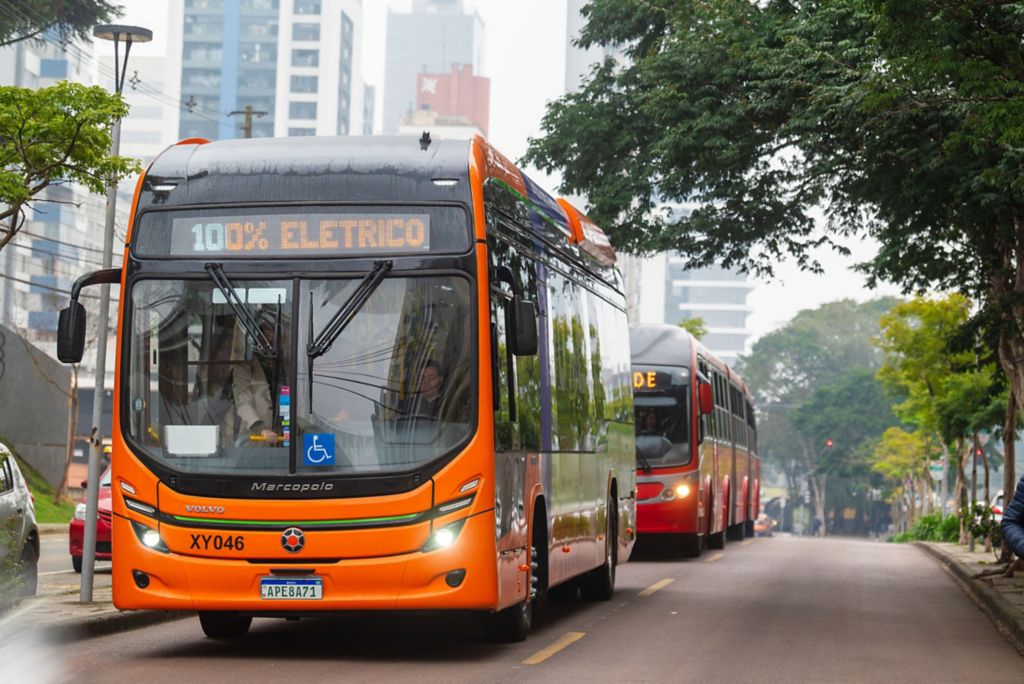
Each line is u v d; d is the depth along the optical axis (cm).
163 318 1218
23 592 1550
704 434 3016
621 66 2747
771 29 2272
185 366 1211
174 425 1203
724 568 2756
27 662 1206
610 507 1914
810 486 12394
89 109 1795
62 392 5256
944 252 2689
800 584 2405
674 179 2461
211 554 1186
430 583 1180
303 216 1225
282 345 1203
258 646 1347
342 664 1210
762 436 13038
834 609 1956
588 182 2731
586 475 1688
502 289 1288
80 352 1221
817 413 11519
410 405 1196
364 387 1198
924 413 4584
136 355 1216
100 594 1761
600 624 1633
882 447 9219
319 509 1180
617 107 2683
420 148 1257
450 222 1224
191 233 1229
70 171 1834
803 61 2134
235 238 1225
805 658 1365
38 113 1795
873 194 2253
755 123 2342
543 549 1442
